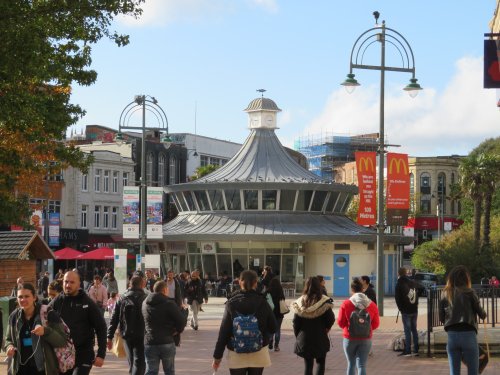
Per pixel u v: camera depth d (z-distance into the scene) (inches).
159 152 3944.4
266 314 489.4
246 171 2714.1
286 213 2642.7
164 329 591.8
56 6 951.6
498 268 2950.3
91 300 502.0
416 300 871.1
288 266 2588.6
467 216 4340.6
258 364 486.9
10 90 918.4
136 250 3181.6
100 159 3390.7
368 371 762.2
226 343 489.1
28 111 938.7
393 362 829.2
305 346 583.5
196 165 4525.1
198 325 1421.0
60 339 454.9
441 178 5315.0
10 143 1114.1
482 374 719.7
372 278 2586.1
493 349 863.7
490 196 3211.1
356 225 2738.7
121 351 668.1
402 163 1483.8
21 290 455.5
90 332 500.1
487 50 781.9
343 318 603.2
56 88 1157.1
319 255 2586.1
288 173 2714.1
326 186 2662.4
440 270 2992.1
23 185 1622.8
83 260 3211.1
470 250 2972.4
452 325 539.8
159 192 1715.1
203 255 2623.0
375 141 5718.5
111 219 3437.5
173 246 2709.2
